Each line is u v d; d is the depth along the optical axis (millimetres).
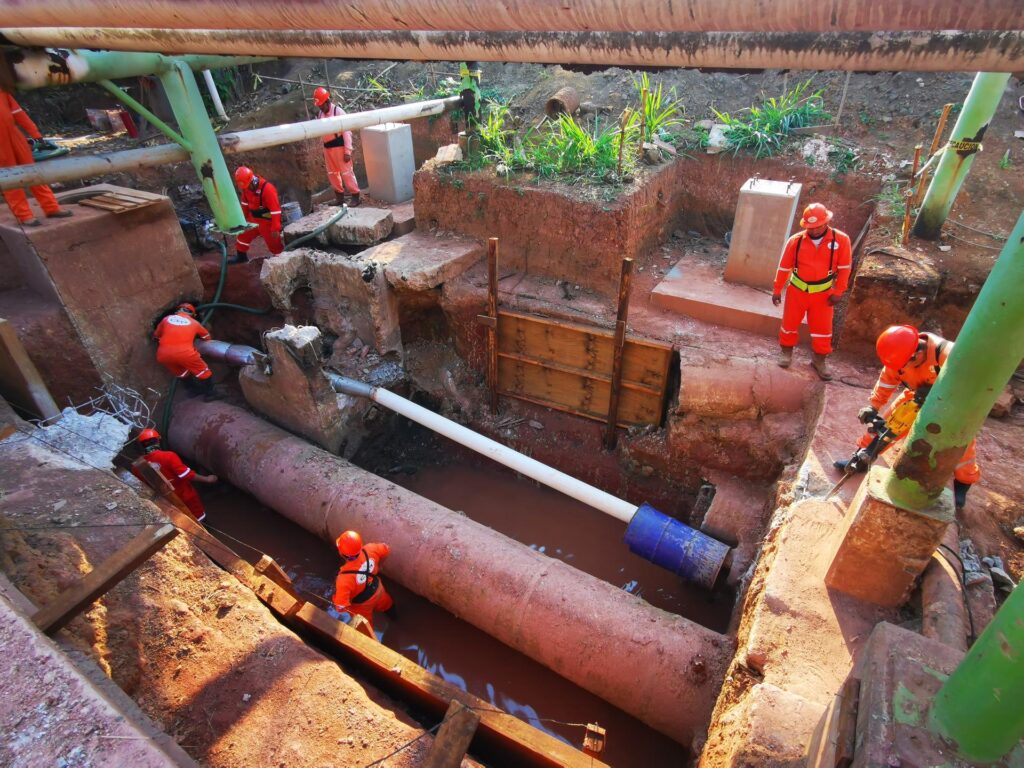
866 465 4906
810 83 9367
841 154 8008
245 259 9258
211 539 5121
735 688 3961
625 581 7086
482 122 9805
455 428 7555
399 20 1897
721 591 6590
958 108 8250
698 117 9641
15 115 6258
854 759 2141
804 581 4188
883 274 6129
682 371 6699
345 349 8766
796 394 6422
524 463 7109
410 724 4250
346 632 4559
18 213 6840
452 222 8930
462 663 6297
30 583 4160
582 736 5695
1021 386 5844
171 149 5676
